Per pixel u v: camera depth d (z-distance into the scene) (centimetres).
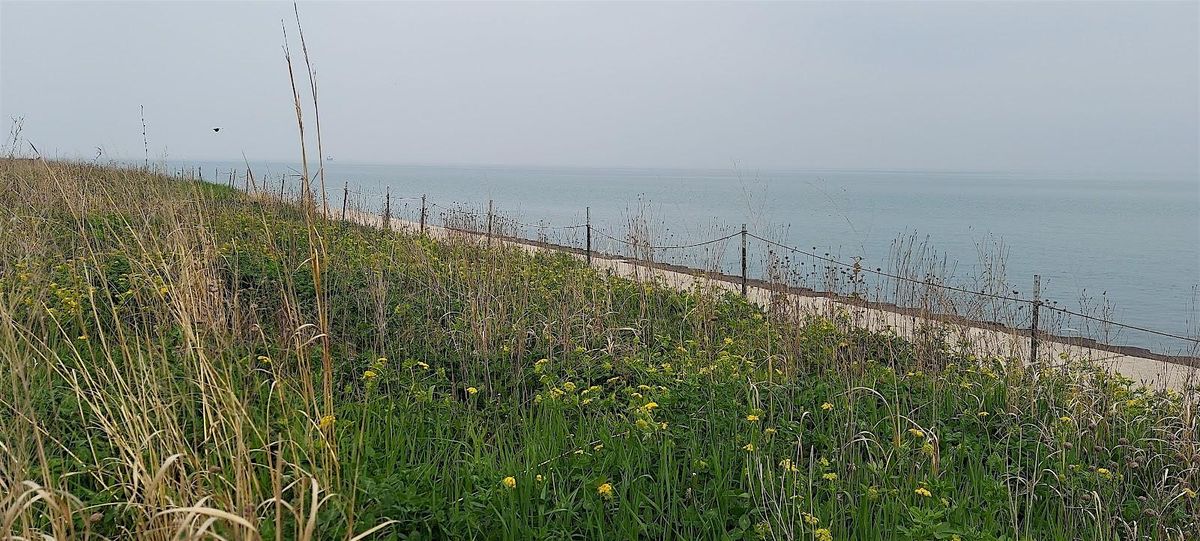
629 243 1045
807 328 680
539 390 559
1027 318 787
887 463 443
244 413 346
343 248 895
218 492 316
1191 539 410
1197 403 543
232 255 755
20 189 864
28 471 332
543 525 372
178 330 503
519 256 1007
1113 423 518
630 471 416
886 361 701
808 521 362
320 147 370
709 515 386
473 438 457
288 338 522
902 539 371
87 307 570
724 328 737
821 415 517
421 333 648
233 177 1423
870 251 2422
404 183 10469
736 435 462
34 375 420
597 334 651
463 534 362
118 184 971
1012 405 544
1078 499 426
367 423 466
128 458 363
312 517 279
